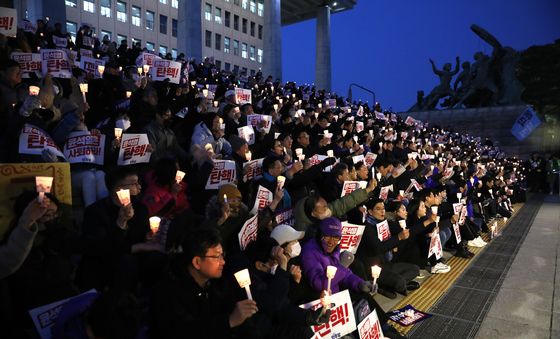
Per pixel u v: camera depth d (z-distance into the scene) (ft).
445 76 143.84
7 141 14.55
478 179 44.16
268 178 19.02
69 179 12.25
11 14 22.77
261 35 210.79
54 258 10.69
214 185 17.65
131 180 12.14
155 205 13.75
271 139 25.41
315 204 16.71
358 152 31.86
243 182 20.07
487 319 17.40
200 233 8.96
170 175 13.93
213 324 8.65
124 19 151.02
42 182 8.86
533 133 123.85
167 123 20.01
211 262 8.87
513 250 30.42
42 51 23.65
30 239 9.05
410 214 24.32
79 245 10.80
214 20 184.14
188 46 85.71
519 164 83.61
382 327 14.90
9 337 10.07
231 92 31.83
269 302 11.23
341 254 16.17
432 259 24.58
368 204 20.83
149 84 28.17
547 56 124.77
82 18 138.41
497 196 47.29
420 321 17.08
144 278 11.89
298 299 13.67
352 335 14.16
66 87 22.02
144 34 157.89
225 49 190.19
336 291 14.23
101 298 6.93
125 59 44.24
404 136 51.19
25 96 16.81
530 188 80.18
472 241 31.99
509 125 127.13
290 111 38.86
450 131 113.39
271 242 12.43
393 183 30.22
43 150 14.20
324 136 29.68
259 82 68.49
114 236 10.98
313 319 11.59
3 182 11.13
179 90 28.45
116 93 26.30
